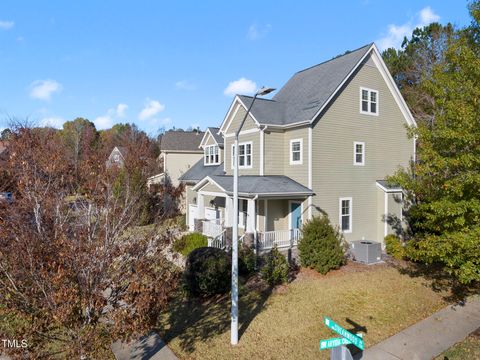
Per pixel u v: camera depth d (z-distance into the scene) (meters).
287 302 11.75
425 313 10.93
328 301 11.80
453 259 9.90
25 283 5.59
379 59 20.03
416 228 20.25
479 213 9.30
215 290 12.34
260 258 16.06
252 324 10.19
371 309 11.18
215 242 17.45
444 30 28.34
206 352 8.69
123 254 6.47
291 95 21.69
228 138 22.31
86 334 5.73
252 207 16.67
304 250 15.13
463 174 9.40
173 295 12.76
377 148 20.25
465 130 9.20
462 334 9.49
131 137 46.84
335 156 18.59
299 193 17.27
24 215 6.28
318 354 8.47
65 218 6.61
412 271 15.16
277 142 19.45
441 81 10.53
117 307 6.18
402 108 21.31
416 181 11.82
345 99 18.97
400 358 8.29
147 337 9.61
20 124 13.75
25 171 6.84
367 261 16.22
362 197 19.61
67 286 5.43
